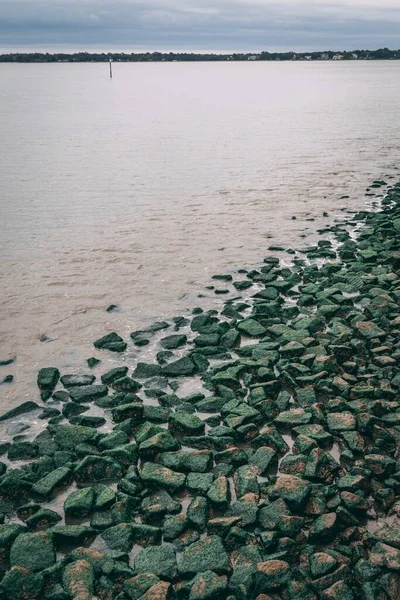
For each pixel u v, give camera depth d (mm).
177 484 6938
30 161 30125
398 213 19484
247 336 10945
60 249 16109
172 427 8180
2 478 7254
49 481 7113
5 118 52094
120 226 18375
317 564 5703
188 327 11336
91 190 23484
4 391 9289
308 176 26172
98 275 14117
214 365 9938
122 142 36844
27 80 163250
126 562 5969
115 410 8453
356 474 7012
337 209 20562
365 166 28672
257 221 18984
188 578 5730
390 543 5973
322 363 9445
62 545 6301
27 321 11609
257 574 5633
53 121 49688
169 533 6305
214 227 18281
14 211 20250
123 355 10352
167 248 16203
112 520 6535
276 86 115312
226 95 86250
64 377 9594
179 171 27203
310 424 8031
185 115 54344
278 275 14172
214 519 6312
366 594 5398
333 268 14148
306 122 47312
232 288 13273
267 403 8469
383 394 8578
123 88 113000
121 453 7516
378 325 10938
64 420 8523
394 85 114188
